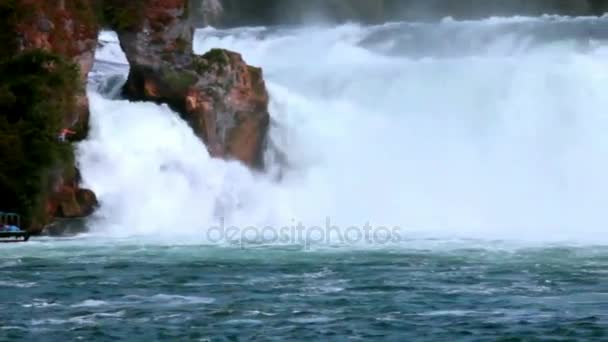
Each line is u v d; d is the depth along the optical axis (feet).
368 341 362.94
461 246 579.07
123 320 391.45
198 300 424.87
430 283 459.32
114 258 534.37
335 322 387.55
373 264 510.58
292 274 481.87
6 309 409.08
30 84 648.38
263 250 562.66
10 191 630.74
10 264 514.27
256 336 369.09
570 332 372.79
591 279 468.34
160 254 548.72
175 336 369.30
